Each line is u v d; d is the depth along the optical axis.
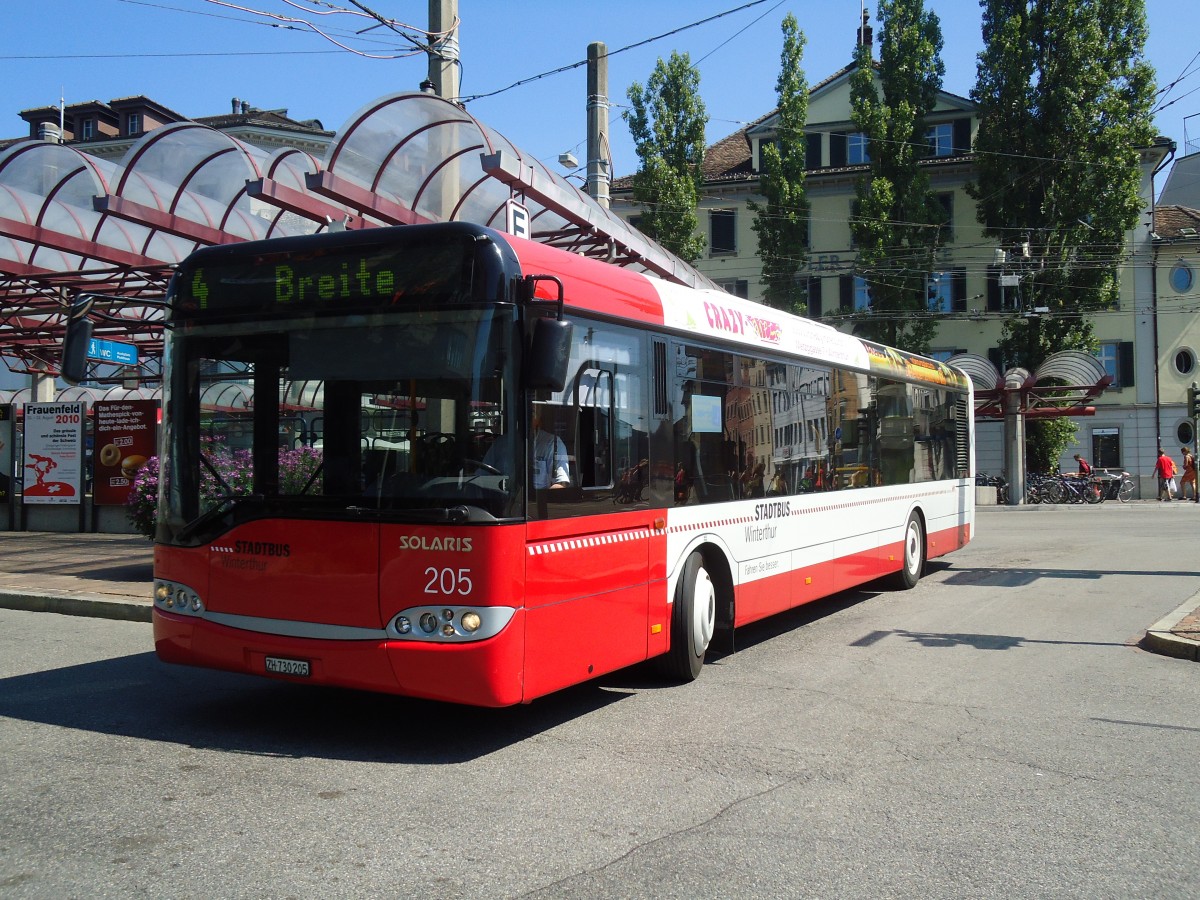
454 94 13.15
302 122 46.62
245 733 6.24
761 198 42.78
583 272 6.51
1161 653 8.84
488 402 5.57
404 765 5.62
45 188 13.48
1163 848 4.47
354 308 5.87
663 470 7.22
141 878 4.04
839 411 10.62
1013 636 9.68
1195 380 40.66
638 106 33.00
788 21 36.62
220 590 6.07
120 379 21.17
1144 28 36.81
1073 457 41.84
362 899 3.87
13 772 5.43
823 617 10.84
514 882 4.04
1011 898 3.95
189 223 13.23
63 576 12.83
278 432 5.99
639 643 6.85
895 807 4.98
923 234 37.22
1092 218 36.88
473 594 5.44
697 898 3.91
